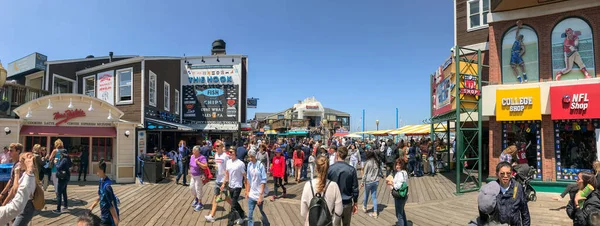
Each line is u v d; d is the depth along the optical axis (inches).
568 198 388.8
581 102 398.9
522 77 453.4
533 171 378.0
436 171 700.7
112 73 712.4
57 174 330.0
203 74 946.7
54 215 318.3
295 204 391.2
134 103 679.7
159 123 697.6
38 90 650.8
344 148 217.2
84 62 811.4
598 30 414.0
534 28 450.0
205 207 365.7
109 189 203.3
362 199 430.3
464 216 331.3
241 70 955.3
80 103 518.9
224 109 940.0
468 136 700.7
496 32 473.7
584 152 409.4
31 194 184.7
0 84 359.9
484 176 609.3
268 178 598.5
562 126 424.5
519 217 148.1
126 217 320.2
